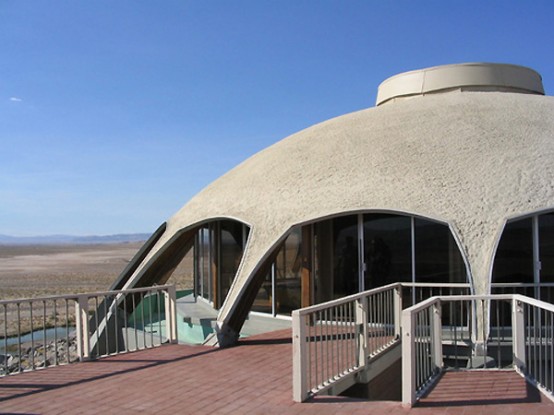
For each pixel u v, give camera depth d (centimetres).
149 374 883
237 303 1119
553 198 1059
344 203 1155
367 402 713
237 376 859
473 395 725
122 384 828
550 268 1065
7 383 842
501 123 1298
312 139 1489
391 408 686
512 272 1060
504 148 1196
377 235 1188
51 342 2200
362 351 863
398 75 1762
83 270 7331
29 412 706
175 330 1145
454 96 1530
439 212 1081
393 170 1201
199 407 712
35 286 4734
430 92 1697
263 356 993
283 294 1336
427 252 1127
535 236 1063
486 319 1005
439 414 659
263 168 1439
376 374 909
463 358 1055
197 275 1823
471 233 1046
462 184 1124
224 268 1534
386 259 1174
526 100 1461
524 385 762
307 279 1270
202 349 1066
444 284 1055
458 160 1185
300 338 723
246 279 1140
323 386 759
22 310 3281
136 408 714
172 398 753
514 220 1045
